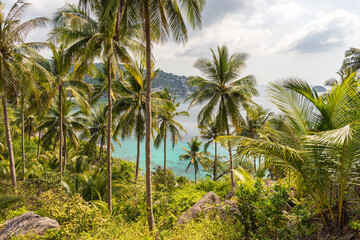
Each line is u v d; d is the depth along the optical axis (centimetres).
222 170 3025
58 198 921
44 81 1245
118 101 1614
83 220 709
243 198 483
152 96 1716
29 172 1705
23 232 616
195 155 3316
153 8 727
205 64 1570
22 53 1159
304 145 385
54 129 2091
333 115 411
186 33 794
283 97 450
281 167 457
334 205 389
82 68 985
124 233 630
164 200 1094
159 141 2488
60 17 991
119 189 1317
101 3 901
